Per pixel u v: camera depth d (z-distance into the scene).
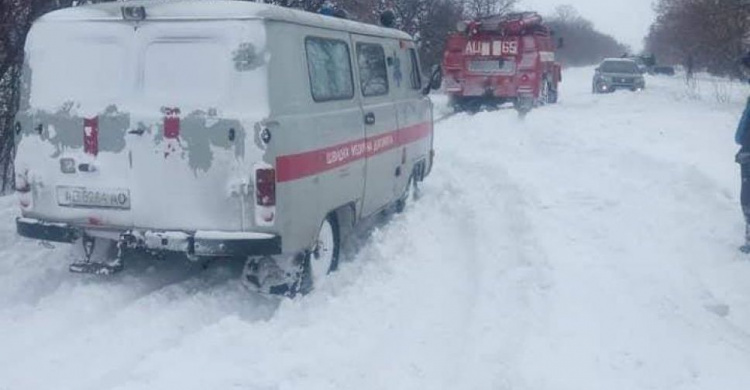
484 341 5.93
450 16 32.25
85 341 5.94
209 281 7.29
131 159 6.53
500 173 12.09
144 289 7.07
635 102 25.11
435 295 7.11
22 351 5.77
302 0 13.76
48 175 6.77
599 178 11.51
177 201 6.48
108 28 6.66
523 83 23.77
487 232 8.94
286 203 6.46
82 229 6.79
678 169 11.26
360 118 7.97
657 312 6.42
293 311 6.61
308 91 6.92
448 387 5.32
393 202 9.66
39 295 6.93
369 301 6.92
